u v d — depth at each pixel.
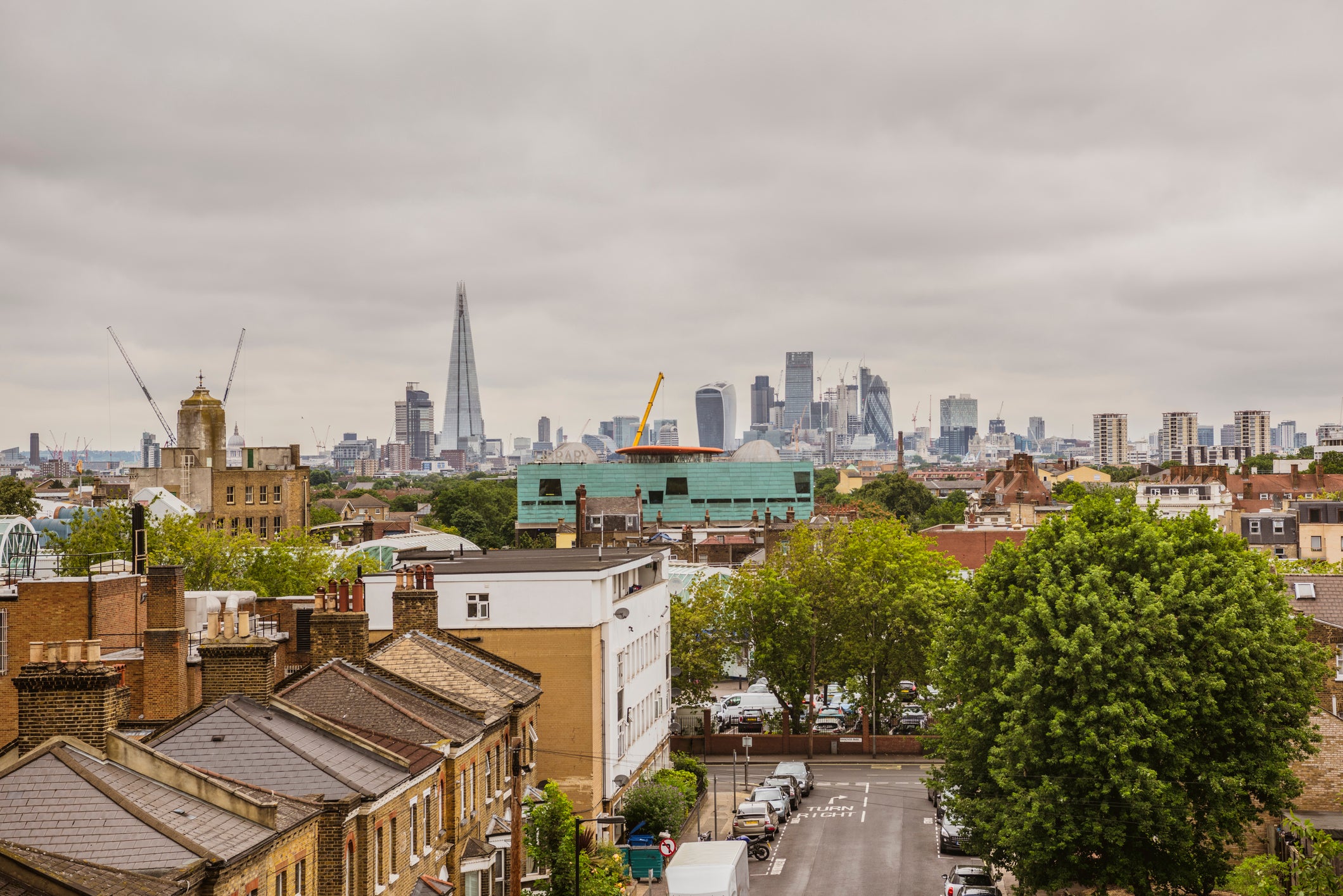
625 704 79.81
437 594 70.12
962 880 62.81
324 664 52.72
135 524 71.75
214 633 43.56
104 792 31.84
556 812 52.03
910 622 110.00
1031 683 58.16
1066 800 56.47
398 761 43.25
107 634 61.62
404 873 43.16
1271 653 57.88
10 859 27.61
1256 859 45.34
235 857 31.22
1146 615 58.00
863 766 105.94
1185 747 57.66
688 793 86.00
